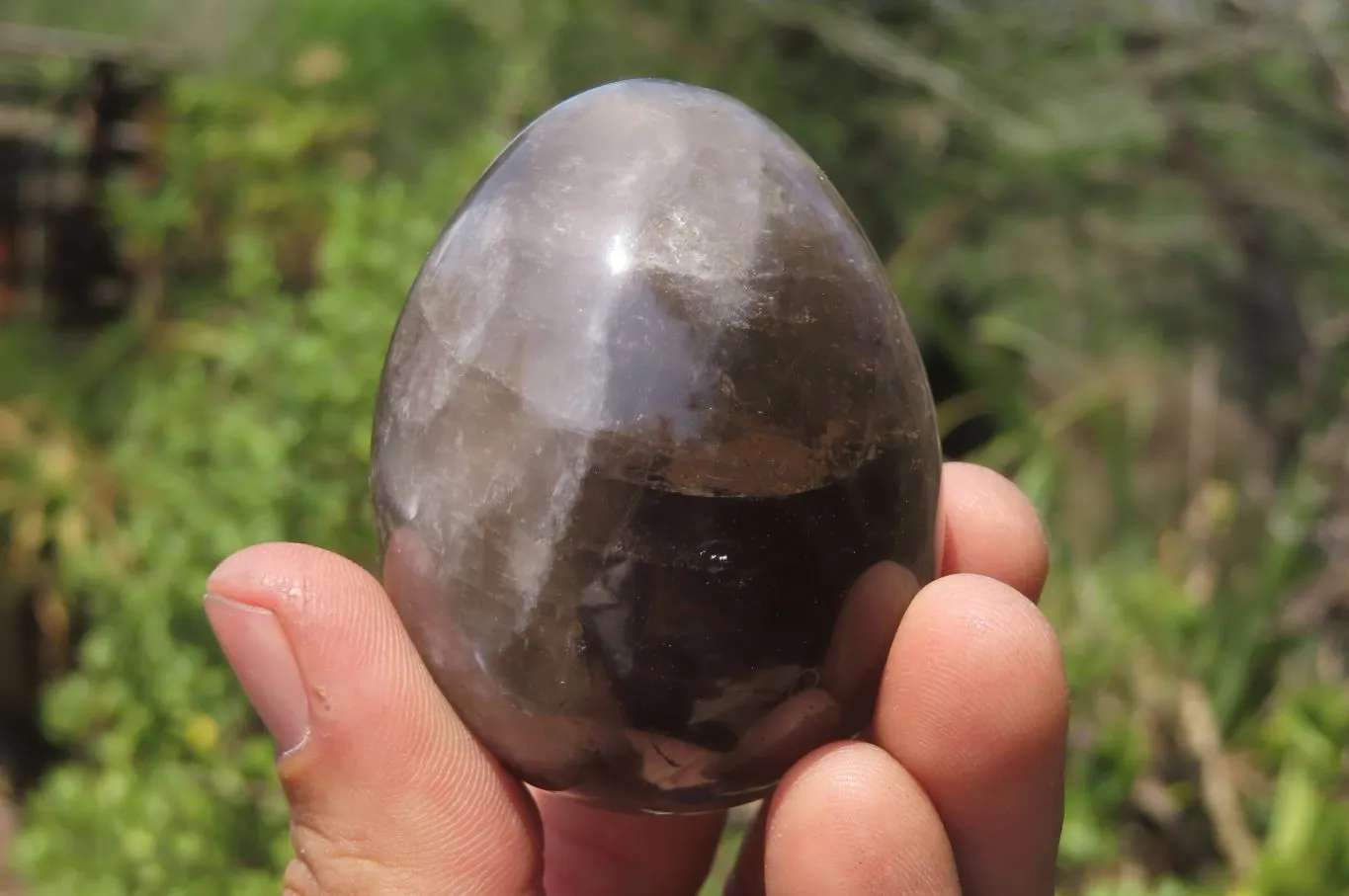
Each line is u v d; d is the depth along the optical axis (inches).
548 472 6.2
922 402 6.6
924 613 6.7
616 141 6.4
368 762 6.7
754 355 6.2
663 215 6.3
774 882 6.6
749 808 11.8
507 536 6.3
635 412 6.2
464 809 6.7
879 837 6.5
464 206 6.6
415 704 6.7
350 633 6.7
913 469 6.5
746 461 6.2
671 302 6.2
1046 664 6.7
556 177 6.4
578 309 6.2
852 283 6.4
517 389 6.3
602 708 6.3
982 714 6.7
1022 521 7.8
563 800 8.2
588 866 8.2
